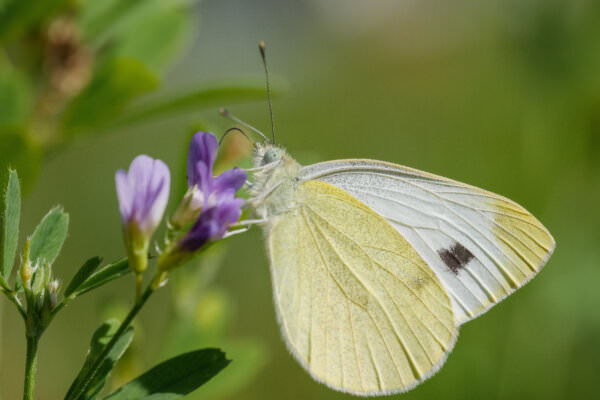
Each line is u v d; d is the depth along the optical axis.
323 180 0.17
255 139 0.17
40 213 0.23
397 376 0.17
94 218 0.23
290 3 0.38
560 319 0.21
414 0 0.37
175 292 0.17
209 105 0.16
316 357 0.17
